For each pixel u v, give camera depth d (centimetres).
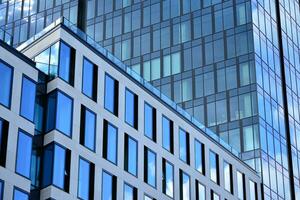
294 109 9800
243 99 8919
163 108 6662
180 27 9825
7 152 4938
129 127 6134
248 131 8725
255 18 9431
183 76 9475
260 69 9144
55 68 5612
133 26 10262
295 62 10319
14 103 5116
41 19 11188
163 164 6425
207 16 9669
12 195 4881
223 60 9275
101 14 10675
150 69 9794
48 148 5338
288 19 10519
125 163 5969
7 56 5156
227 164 7450
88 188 5528
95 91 5891
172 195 6431
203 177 6944
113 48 10275
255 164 8494
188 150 6850
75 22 10800
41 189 5234
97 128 5775
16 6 11594
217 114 9006
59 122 5434
